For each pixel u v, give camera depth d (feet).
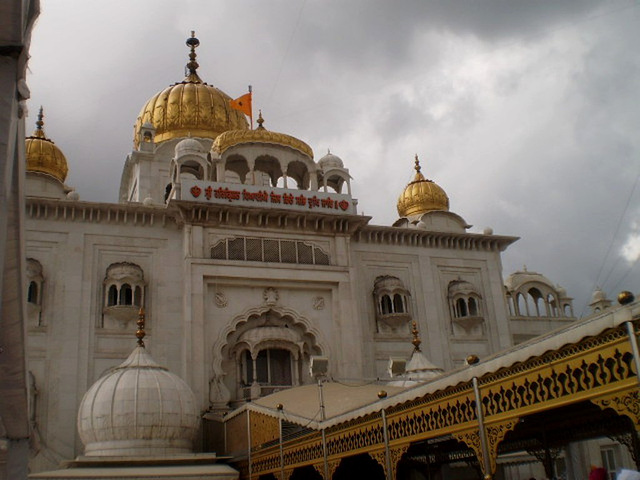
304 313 98.99
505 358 29.17
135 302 92.73
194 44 144.77
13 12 18.34
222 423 82.43
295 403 63.52
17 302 26.84
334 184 114.11
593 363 24.63
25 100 20.35
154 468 70.13
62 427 84.43
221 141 105.81
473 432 31.99
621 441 45.78
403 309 105.19
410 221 124.26
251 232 99.60
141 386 76.89
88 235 94.73
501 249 118.21
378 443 41.47
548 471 50.24
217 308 94.89
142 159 119.75
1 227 18.04
